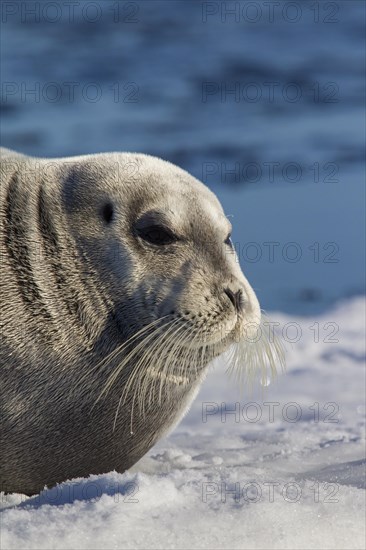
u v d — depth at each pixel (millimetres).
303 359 41219
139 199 25438
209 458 28078
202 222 25359
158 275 24906
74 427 25391
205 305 24578
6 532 18156
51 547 17656
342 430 31078
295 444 29469
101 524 18312
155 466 27453
